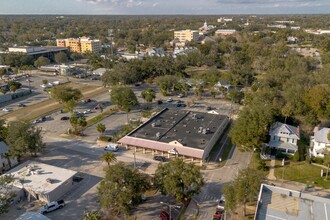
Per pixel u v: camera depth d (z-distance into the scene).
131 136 101.81
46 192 72.25
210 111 136.75
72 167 90.19
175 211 69.56
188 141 96.94
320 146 92.19
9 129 92.56
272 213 60.38
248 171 67.69
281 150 96.75
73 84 196.00
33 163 87.00
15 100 161.12
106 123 125.62
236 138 92.38
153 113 132.38
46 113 139.25
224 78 186.88
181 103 151.25
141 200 70.50
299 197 66.12
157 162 92.44
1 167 88.19
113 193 64.12
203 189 78.12
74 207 71.38
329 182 80.00
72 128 119.44
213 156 95.94
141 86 190.50
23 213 68.62
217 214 66.81
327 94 112.94
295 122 115.44
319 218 58.94
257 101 119.19
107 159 80.81
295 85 134.00
